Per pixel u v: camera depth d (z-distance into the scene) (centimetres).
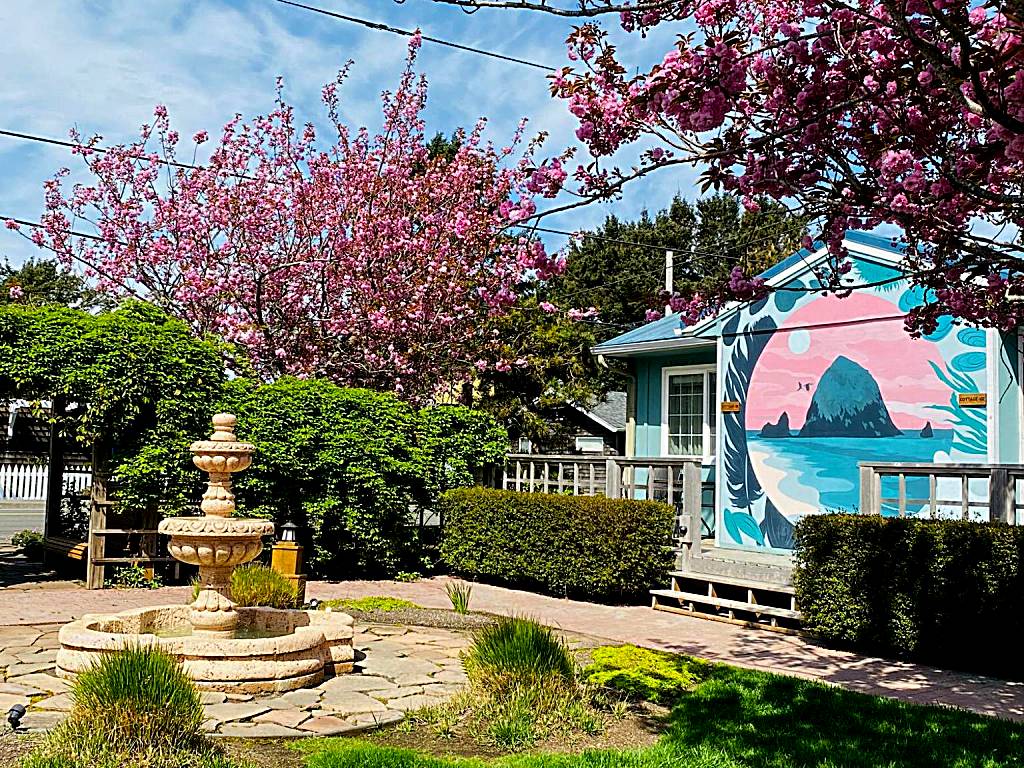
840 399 1214
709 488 1489
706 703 674
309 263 1650
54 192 1666
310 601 1143
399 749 541
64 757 482
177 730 516
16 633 905
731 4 442
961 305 625
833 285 600
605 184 497
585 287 3288
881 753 560
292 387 1379
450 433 1530
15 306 1227
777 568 1095
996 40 435
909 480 1133
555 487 1451
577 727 613
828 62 462
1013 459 1073
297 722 612
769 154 481
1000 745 581
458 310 1691
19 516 2233
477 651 672
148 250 1669
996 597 816
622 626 1059
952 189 470
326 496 1391
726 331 1366
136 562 1259
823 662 874
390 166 1695
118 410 1229
